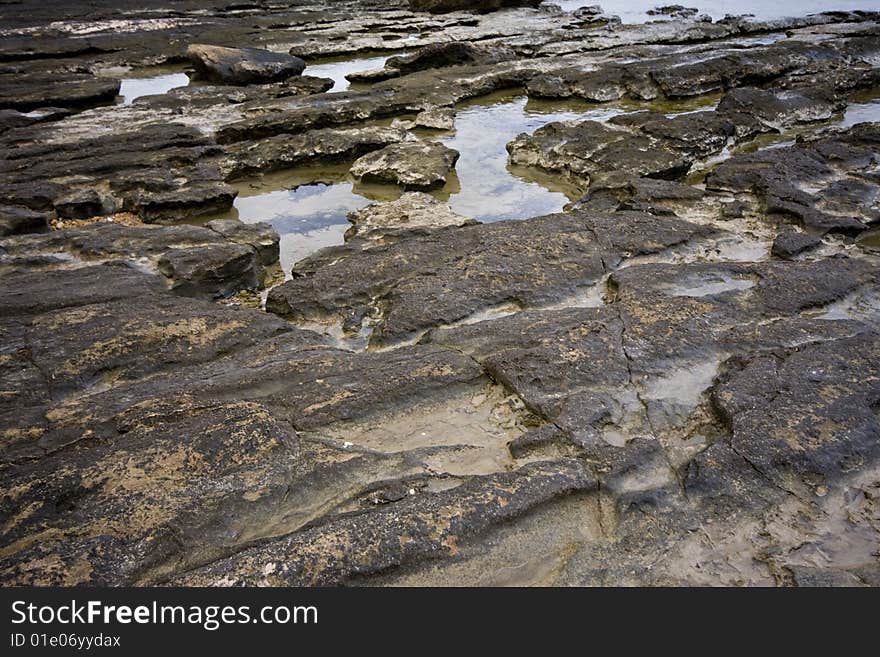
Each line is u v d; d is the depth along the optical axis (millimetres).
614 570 1127
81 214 2754
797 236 2201
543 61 4930
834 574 1104
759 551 1154
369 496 1245
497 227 2277
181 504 1199
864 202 2463
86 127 3693
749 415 1387
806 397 1429
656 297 1812
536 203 2902
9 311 1886
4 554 1116
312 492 1250
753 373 1508
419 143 3320
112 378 1640
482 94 4461
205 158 3244
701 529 1189
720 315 1742
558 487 1227
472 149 3551
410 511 1175
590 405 1433
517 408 1473
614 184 2750
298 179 3246
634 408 1459
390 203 2742
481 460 1348
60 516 1184
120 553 1108
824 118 3793
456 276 1989
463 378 1544
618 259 2088
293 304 1972
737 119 3555
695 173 3152
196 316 1827
